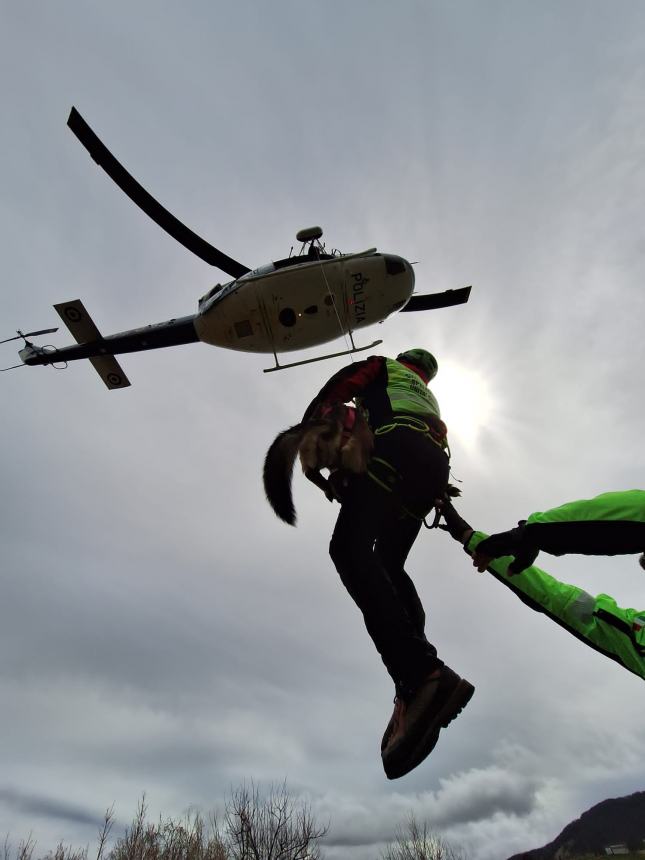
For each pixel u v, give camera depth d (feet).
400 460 5.17
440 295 36.58
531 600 7.07
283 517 5.44
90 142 32.45
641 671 6.50
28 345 40.98
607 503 4.80
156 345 39.24
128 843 51.13
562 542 4.93
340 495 5.36
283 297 30.14
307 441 5.15
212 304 31.40
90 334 39.68
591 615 6.87
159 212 35.50
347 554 4.92
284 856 45.98
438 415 5.85
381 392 5.67
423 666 4.42
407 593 5.95
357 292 30.40
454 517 5.91
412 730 4.31
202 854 50.57
